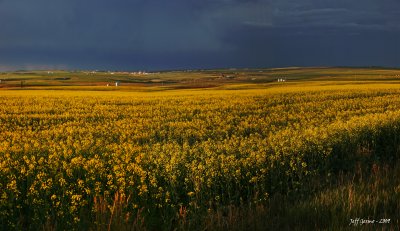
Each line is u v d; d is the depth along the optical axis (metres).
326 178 9.02
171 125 21.70
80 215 6.99
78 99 39.94
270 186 9.10
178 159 10.15
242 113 28.11
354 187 7.77
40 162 9.97
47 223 6.57
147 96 45.50
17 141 16.61
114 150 12.56
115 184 8.72
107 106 32.94
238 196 8.49
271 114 26.39
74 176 9.26
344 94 39.69
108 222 6.55
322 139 12.24
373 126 13.91
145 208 7.68
